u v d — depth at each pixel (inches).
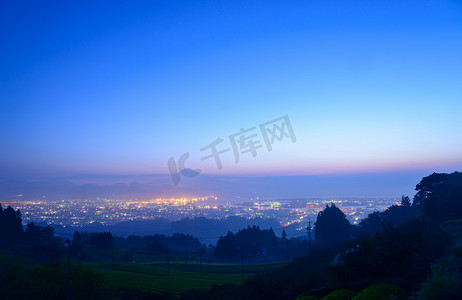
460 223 1519.4
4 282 1601.9
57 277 1529.3
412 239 850.8
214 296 1213.7
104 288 1526.8
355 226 4478.3
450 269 625.9
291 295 1087.6
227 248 4579.2
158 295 1525.6
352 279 829.8
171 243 6284.5
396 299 608.7
